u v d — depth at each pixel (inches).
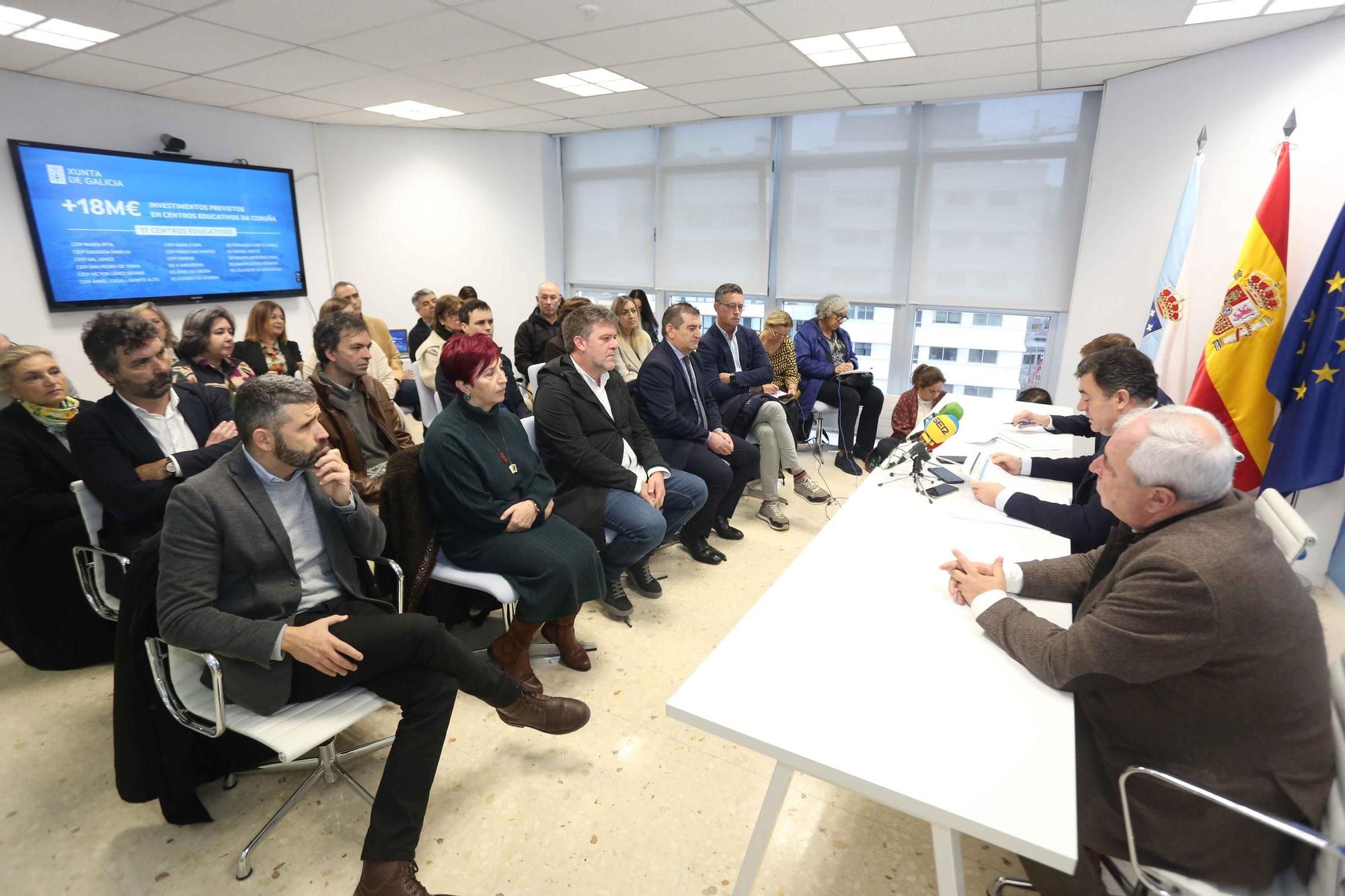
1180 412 44.4
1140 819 42.7
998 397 201.5
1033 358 193.2
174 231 193.6
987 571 55.2
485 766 72.1
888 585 56.9
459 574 79.6
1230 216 131.9
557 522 86.6
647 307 193.2
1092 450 100.1
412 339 208.7
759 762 73.1
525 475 87.5
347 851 61.4
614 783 69.9
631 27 126.4
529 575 78.5
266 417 56.6
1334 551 116.6
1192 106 139.4
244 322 216.5
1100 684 41.8
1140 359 71.6
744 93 177.6
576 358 103.0
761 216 216.1
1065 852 31.4
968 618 51.8
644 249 242.4
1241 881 40.8
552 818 65.3
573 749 74.8
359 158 232.4
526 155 245.1
